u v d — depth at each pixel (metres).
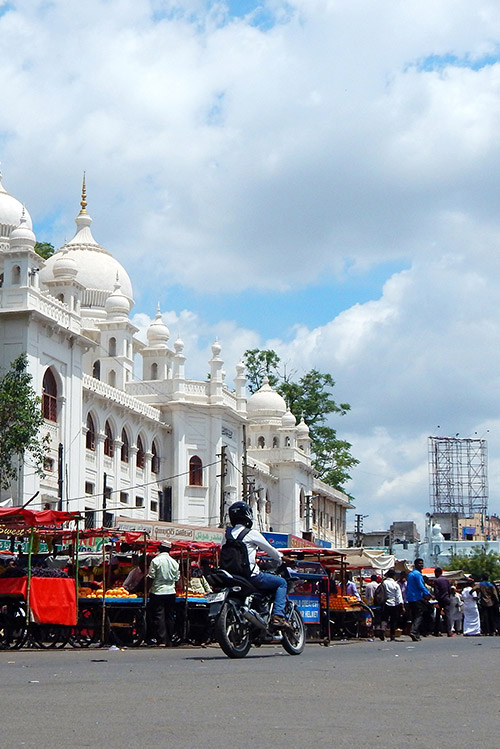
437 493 111.25
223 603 13.80
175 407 60.22
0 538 22.95
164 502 59.66
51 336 46.31
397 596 25.02
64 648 19.31
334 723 7.40
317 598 22.77
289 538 38.75
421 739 6.70
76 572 19.31
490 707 8.52
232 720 7.52
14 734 6.80
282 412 77.12
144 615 20.08
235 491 63.88
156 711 7.99
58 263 50.31
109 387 52.72
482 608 30.28
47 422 45.56
